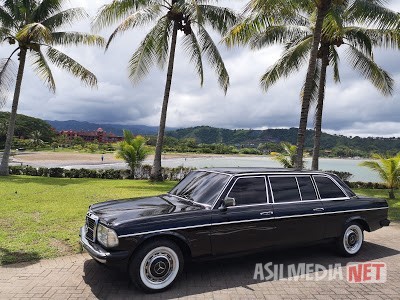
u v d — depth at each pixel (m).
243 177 5.13
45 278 4.68
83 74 19.95
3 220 7.93
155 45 17.47
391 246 6.75
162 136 18.77
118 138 174.25
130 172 21.55
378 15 11.59
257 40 15.86
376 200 6.39
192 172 6.05
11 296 4.10
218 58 16.98
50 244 6.19
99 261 4.17
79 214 8.73
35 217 8.33
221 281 4.71
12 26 19.42
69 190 13.60
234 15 16.55
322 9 11.83
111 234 4.14
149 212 4.53
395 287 4.62
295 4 11.88
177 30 17.72
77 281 4.60
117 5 16.33
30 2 19.38
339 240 5.82
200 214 4.59
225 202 4.66
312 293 4.38
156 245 4.28
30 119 128.75
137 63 17.02
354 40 15.57
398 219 10.02
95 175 21.19
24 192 12.62
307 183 5.67
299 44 15.43
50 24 19.55
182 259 4.48
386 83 16.00
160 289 4.30
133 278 4.20
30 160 43.62
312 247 6.48
